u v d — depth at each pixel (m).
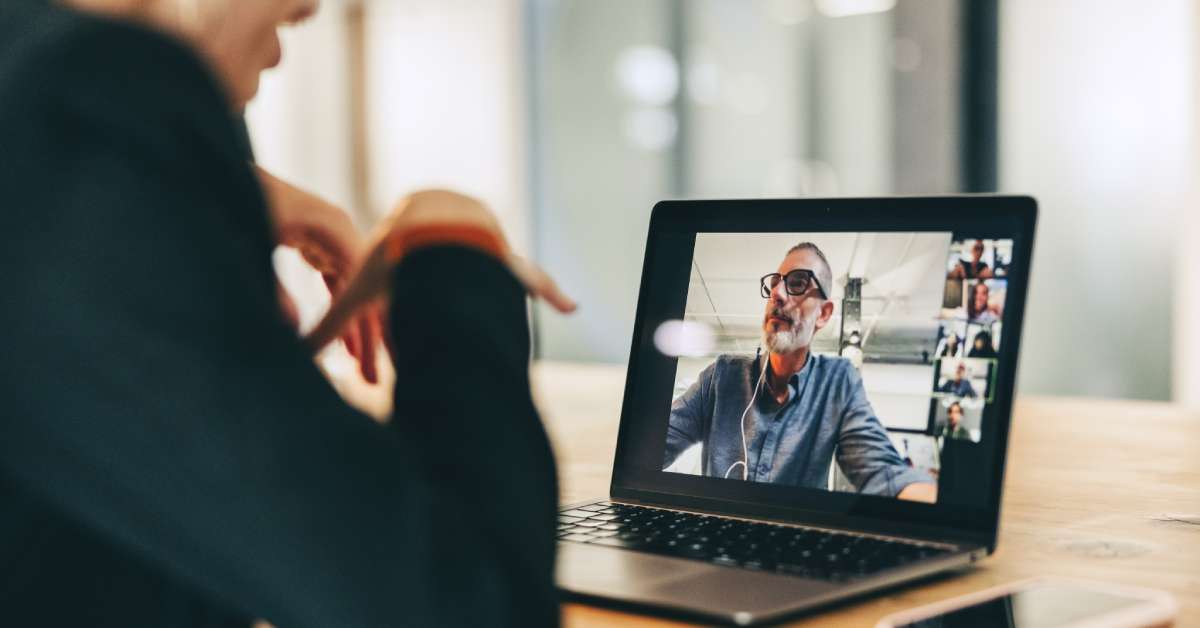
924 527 0.75
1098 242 3.84
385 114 5.96
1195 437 1.34
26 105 0.38
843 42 4.41
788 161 4.61
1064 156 3.88
